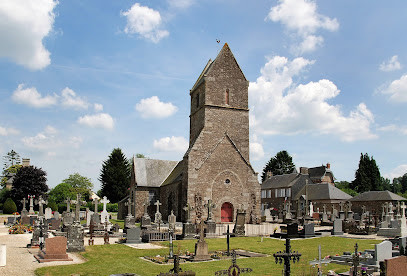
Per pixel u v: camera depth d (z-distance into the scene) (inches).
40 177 2861.7
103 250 884.6
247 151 1744.6
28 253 810.2
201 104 1776.6
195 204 1576.0
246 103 1791.3
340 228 1279.5
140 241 1058.1
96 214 1537.9
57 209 2588.6
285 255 481.4
